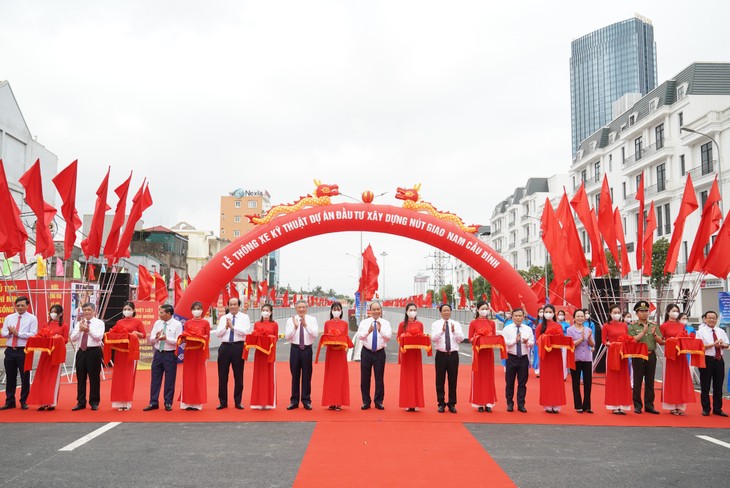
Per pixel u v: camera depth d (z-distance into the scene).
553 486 5.31
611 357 8.79
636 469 5.86
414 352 8.89
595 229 13.70
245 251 13.73
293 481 5.38
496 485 5.32
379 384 9.09
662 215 34.97
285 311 40.06
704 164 30.62
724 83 32.72
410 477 5.53
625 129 40.53
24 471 5.64
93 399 8.83
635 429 7.76
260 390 8.91
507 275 14.23
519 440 7.06
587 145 46.84
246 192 76.50
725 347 8.75
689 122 31.59
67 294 18.61
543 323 9.25
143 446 6.62
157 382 8.94
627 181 40.53
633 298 14.09
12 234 10.27
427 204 14.33
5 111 22.84
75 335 8.85
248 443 6.79
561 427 7.85
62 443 6.73
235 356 9.12
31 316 9.05
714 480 5.52
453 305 68.94
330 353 8.97
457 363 8.89
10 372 8.87
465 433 7.41
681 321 9.42
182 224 56.75
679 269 31.77
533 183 61.59
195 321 9.00
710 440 7.14
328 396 8.89
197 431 7.42
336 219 13.88
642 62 132.00
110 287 12.61
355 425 7.82
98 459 6.07
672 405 8.89
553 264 13.84
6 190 10.15
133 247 43.16
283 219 13.82
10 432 7.29
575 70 141.38
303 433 7.33
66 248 11.11
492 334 9.05
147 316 15.41
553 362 8.88
